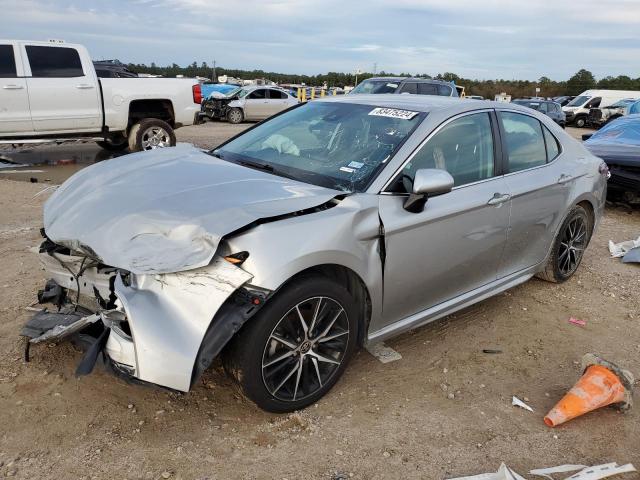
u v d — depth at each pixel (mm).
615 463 2873
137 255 2635
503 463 2717
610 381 3258
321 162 3625
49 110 9828
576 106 33875
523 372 3744
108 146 12648
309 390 3125
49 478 2508
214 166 3561
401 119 3770
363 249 3125
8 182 8461
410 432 3020
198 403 3115
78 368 2547
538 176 4398
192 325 2568
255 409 3105
